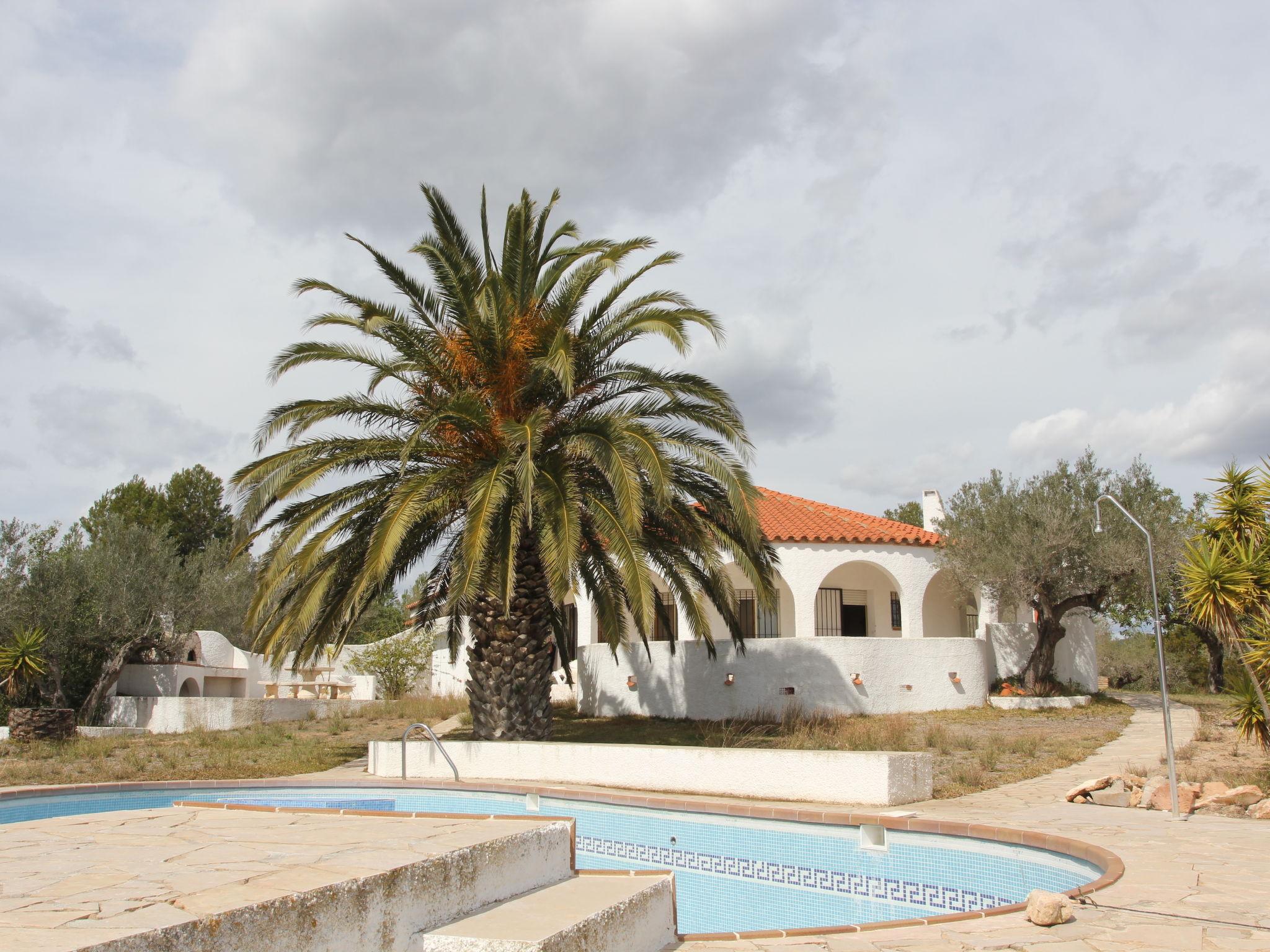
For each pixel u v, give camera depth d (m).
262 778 15.46
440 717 24.62
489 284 16.42
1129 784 12.23
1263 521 14.40
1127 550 22.06
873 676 21.94
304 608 15.72
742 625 26.97
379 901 5.15
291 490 15.66
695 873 11.28
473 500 14.88
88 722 25.98
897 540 24.30
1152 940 6.06
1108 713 22.11
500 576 15.40
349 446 16.64
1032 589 23.20
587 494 16.19
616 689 24.11
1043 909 6.56
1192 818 10.83
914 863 9.66
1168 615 34.91
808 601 23.47
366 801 14.51
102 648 27.59
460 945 5.29
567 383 14.22
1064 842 8.53
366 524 17.05
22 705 26.06
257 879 5.00
